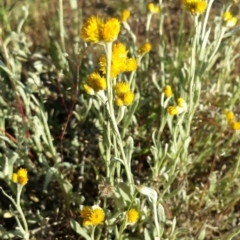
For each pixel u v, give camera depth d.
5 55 0.41
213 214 0.41
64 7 0.67
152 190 0.29
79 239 0.38
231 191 0.42
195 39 0.34
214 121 0.45
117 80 0.40
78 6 0.68
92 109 0.45
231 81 0.54
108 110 0.28
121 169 0.40
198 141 0.45
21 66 0.52
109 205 0.39
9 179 0.34
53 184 0.42
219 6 0.62
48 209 0.41
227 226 0.40
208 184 0.42
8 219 0.40
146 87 0.49
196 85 0.36
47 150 0.43
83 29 0.26
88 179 0.42
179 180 0.40
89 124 0.46
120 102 0.29
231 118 0.38
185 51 0.50
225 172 0.44
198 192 0.41
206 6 0.32
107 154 0.33
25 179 0.30
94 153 0.44
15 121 0.42
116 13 0.68
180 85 0.44
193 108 0.36
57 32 0.61
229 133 0.44
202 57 0.36
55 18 0.63
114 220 0.34
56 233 0.38
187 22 0.65
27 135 0.41
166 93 0.35
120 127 0.44
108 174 0.33
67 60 0.51
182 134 0.36
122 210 0.34
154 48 0.62
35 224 0.39
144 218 0.35
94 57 0.55
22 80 0.53
